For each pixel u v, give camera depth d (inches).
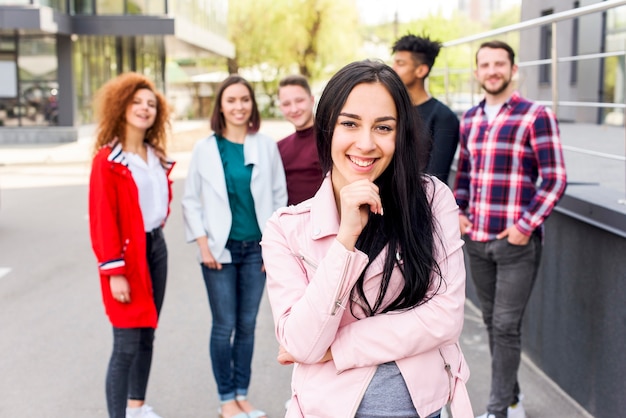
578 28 633.6
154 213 149.6
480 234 153.0
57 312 248.8
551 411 161.9
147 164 150.3
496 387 152.4
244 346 166.1
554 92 183.2
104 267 138.6
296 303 75.1
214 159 160.4
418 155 76.8
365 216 73.7
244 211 161.3
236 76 162.4
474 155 155.3
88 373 194.1
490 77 149.6
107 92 143.9
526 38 714.8
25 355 207.8
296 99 169.8
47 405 174.1
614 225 143.6
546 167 144.1
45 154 845.8
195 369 196.5
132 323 142.2
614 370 145.8
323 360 76.6
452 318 75.5
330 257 71.9
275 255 79.7
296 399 80.1
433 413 77.2
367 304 76.2
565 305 168.7
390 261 75.4
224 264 161.3
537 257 151.6
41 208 476.7
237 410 164.7
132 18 980.6
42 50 997.2
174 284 285.4
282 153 175.0
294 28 1707.7
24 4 900.0
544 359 183.0
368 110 73.5
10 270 310.2
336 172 77.7
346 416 75.2
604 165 255.6
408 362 76.0
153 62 1476.4
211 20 1448.1
